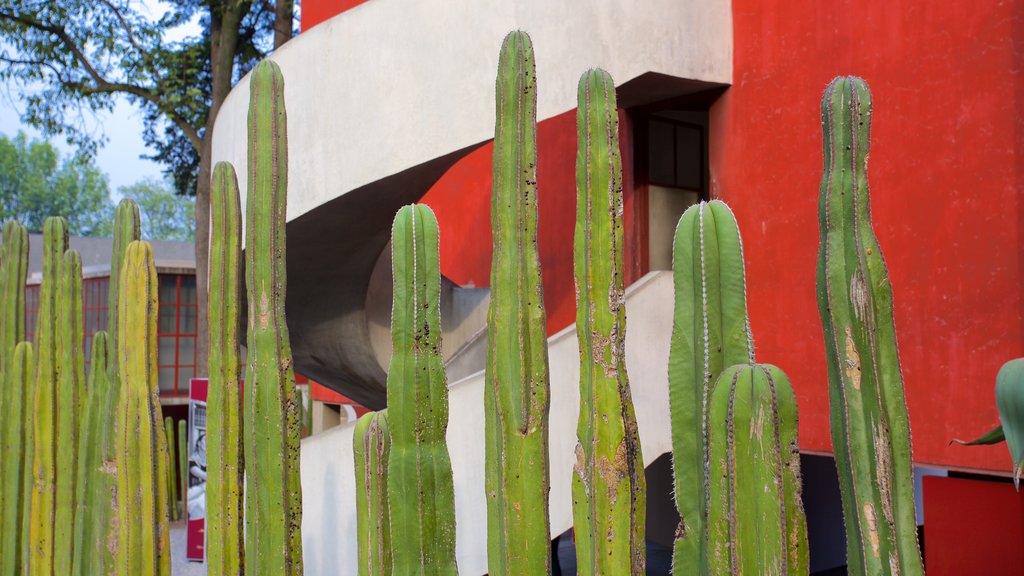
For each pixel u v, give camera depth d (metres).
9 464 5.03
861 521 2.12
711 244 2.17
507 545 2.65
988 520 4.60
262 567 3.26
